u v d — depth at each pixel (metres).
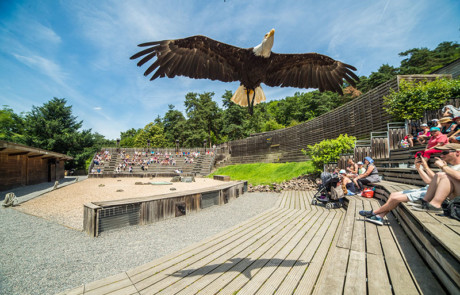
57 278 3.35
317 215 6.31
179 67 3.09
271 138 25.77
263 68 3.29
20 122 39.53
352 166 9.82
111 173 29.80
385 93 12.52
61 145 37.56
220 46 3.14
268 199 10.39
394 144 9.81
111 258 4.09
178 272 3.16
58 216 7.61
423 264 2.56
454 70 18.08
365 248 3.15
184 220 6.80
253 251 3.81
